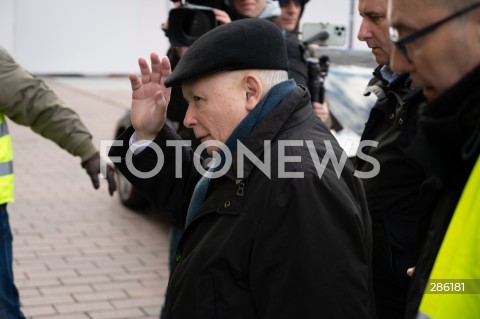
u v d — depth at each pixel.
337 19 16.27
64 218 6.45
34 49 16.77
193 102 2.11
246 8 3.47
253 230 1.95
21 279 4.98
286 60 2.12
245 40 2.03
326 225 1.90
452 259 1.45
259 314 1.96
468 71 1.49
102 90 15.11
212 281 1.98
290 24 4.00
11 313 3.15
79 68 17.06
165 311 2.16
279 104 2.06
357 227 1.94
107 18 17.05
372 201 2.45
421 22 1.50
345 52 6.13
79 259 5.44
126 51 17.27
